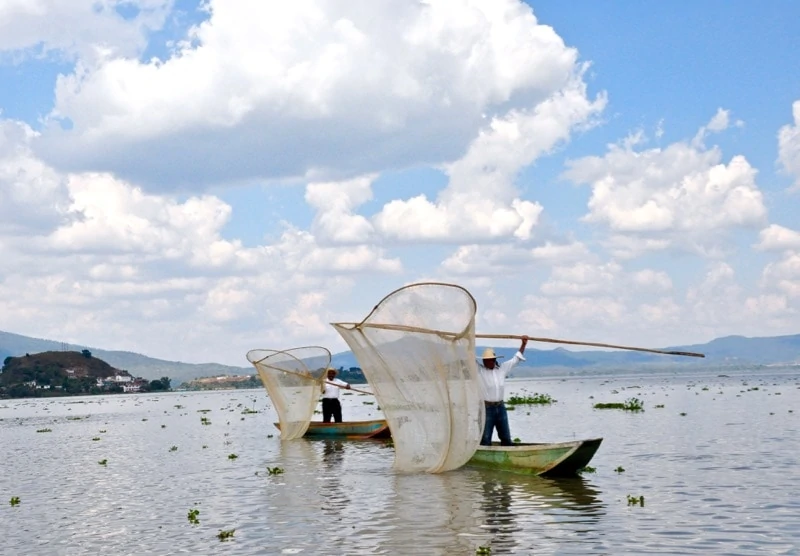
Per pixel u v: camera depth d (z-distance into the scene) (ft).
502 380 63.16
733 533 37.58
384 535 39.42
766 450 68.18
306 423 96.43
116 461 81.25
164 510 50.06
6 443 115.65
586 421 111.04
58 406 340.39
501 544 36.73
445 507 46.03
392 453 76.69
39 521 48.37
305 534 40.60
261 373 98.02
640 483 52.54
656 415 119.24
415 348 60.03
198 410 216.33
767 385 281.74
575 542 36.63
